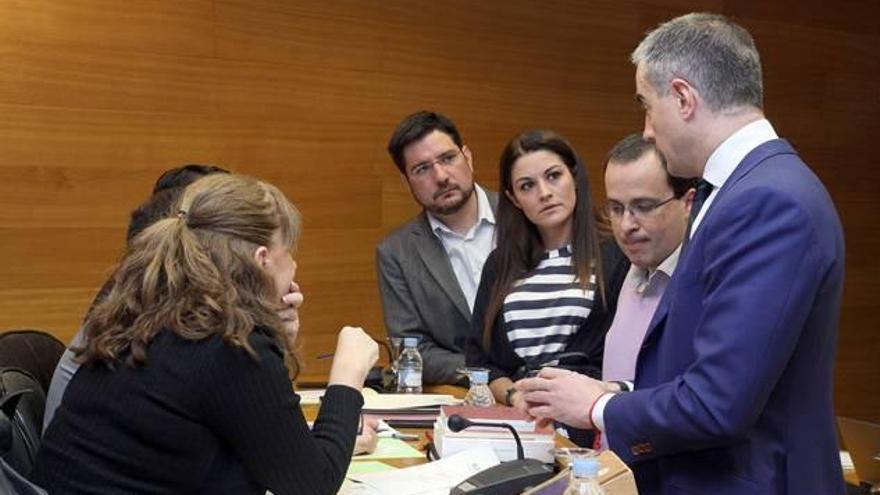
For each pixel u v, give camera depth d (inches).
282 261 64.2
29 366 89.1
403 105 157.3
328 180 152.6
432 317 123.8
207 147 143.0
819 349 56.7
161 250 60.0
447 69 160.2
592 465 53.9
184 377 56.5
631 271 86.0
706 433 54.9
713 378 54.3
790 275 53.3
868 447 72.5
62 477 56.8
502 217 105.1
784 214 54.0
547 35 168.1
